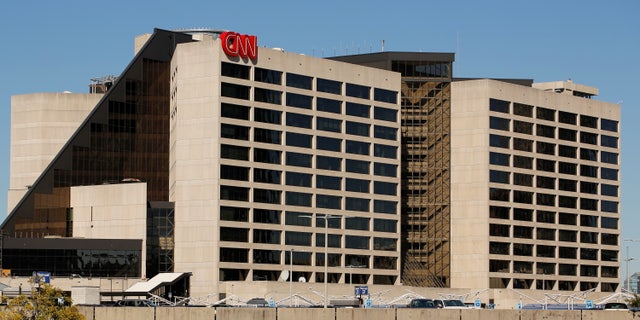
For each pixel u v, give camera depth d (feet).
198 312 500.33
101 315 495.82
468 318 559.79
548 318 586.04
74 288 621.31
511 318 574.15
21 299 436.76
